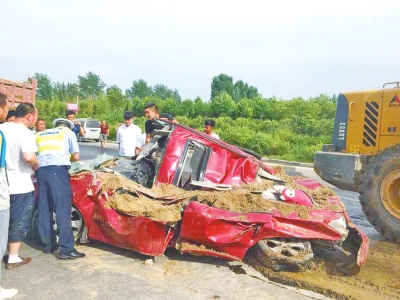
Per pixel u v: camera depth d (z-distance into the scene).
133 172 5.93
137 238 4.62
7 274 4.27
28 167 4.42
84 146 22.69
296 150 19.48
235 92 53.34
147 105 7.34
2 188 3.83
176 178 5.31
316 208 4.81
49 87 65.69
